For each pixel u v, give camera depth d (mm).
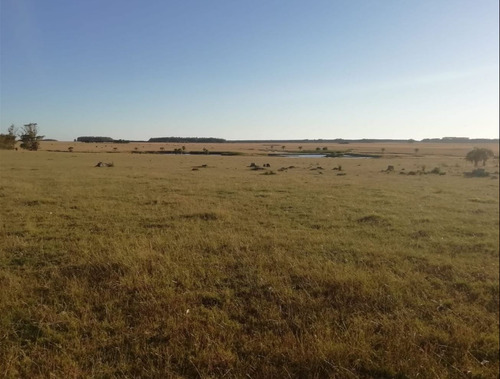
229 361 4473
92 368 4285
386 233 11445
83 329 5129
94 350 4645
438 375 4258
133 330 5141
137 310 5719
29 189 19203
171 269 7441
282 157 76125
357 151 101938
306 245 9664
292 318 5594
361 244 9930
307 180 28062
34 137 86188
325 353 4527
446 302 6348
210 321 5414
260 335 5094
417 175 34094
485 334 5262
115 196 17719
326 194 20125
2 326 5145
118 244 9086
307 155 87250
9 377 4098
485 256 9266
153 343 4844
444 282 7332
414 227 12367
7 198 16266
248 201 17188
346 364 4383
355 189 22531
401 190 22500
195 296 6273
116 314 5582
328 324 5371
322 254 8953
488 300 6488
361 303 6156
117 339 4926
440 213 15109
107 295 6176
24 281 6746
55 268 7391
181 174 31234
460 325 5445
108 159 53812
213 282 6945
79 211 13789
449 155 82062
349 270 7656
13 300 5906
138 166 40750
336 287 6797
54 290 6406
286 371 4258
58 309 5723
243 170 38531
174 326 5176
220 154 86625
